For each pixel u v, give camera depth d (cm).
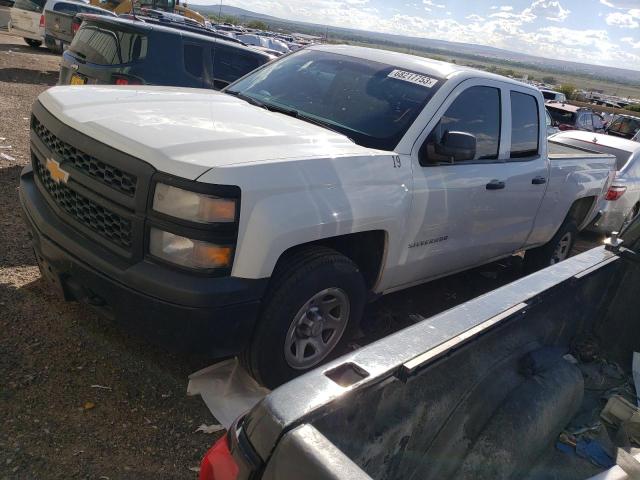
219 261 257
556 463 210
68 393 288
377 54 439
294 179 279
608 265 268
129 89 378
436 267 405
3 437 251
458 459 193
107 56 668
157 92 378
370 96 390
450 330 171
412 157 355
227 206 253
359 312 332
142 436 270
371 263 354
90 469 245
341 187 301
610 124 1964
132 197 264
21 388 284
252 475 127
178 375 319
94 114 308
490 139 429
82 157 290
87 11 1772
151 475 249
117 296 269
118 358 323
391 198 330
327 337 324
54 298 371
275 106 400
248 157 274
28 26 1814
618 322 283
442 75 401
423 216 361
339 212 296
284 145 303
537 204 495
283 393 132
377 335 408
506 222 460
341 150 320
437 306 491
